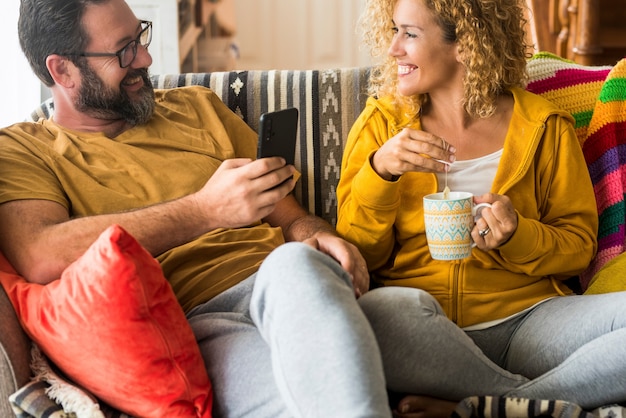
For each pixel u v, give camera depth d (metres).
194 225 1.83
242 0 5.27
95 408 1.57
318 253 1.58
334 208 2.27
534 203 1.97
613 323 1.73
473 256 1.92
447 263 1.93
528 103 2.01
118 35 2.06
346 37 5.36
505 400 1.61
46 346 1.63
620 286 1.93
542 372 1.82
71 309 1.58
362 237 1.96
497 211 1.79
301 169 2.28
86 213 1.95
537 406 1.59
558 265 1.93
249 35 5.32
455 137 2.00
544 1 3.75
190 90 2.28
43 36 2.05
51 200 1.90
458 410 1.60
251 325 1.74
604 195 2.13
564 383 1.69
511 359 1.87
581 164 2.00
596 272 2.08
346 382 1.39
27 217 1.84
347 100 2.30
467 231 1.78
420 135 1.81
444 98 2.00
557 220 1.99
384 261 2.03
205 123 2.22
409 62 1.93
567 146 1.98
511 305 1.93
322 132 2.29
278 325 1.49
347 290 1.53
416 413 1.70
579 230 1.97
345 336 1.43
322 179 2.28
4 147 1.97
